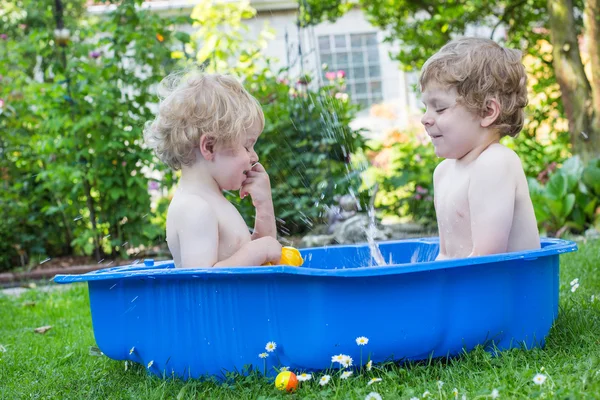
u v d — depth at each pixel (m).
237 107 2.03
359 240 5.16
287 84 6.00
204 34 5.89
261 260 1.99
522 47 6.77
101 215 5.19
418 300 1.72
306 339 1.70
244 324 1.75
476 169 1.97
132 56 5.08
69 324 3.11
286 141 5.60
